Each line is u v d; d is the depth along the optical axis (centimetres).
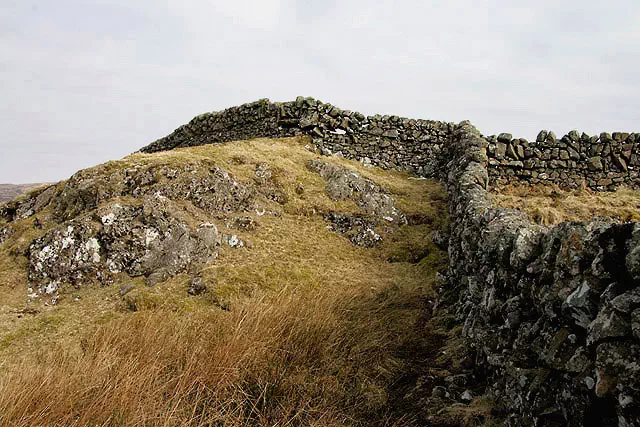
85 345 572
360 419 430
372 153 1494
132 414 397
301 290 743
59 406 408
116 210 855
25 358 572
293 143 1479
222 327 572
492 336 454
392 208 1120
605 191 1292
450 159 1388
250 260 841
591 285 293
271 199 1073
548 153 1337
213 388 450
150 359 486
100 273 784
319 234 992
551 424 297
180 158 1072
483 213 615
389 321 642
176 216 867
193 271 789
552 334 334
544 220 1011
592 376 266
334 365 509
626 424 231
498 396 391
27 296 758
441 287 765
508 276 446
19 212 1056
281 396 457
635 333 240
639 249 250
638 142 1319
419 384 488
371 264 904
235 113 1769
